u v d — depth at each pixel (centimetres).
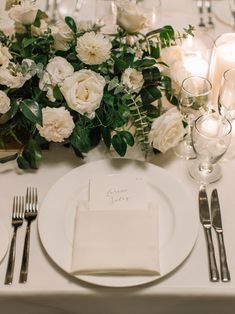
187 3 138
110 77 88
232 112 97
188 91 90
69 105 79
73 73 82
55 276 71
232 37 109
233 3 136
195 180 87
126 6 87
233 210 81
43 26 93
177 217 78
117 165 88
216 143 84
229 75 97
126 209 78
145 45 95
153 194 83
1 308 72
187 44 114
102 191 82
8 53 83
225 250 75
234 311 73
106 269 69
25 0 91
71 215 79
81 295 70
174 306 72
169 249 73
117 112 85
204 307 72
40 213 79
